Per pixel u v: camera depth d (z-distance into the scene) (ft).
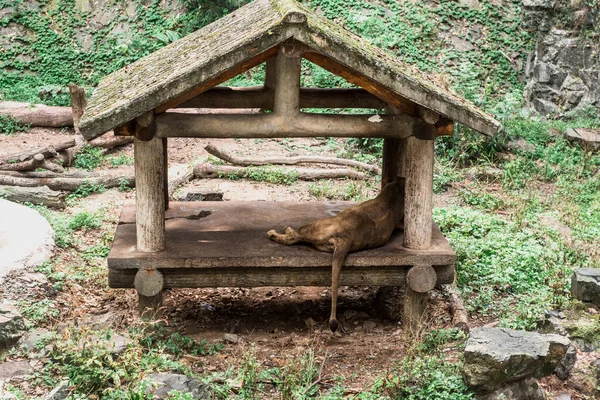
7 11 64.90
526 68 59.21
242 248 24.86
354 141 50.16
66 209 37.45
